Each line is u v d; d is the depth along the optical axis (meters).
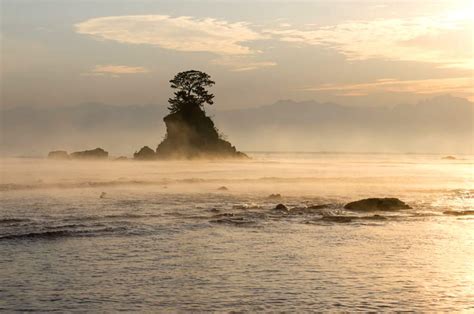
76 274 26.69
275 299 23.17
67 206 54.09
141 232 38.97
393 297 23.72
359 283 25.89
